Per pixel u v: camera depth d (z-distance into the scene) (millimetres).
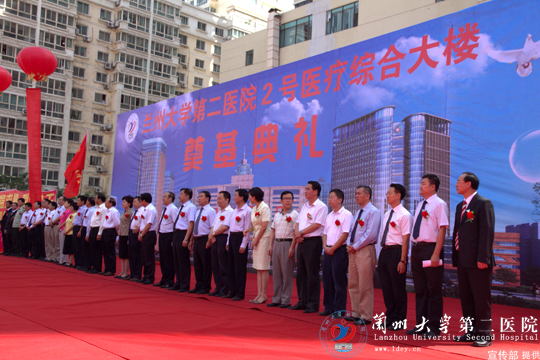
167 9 31688
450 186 6547
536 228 5668
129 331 3498
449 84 6734
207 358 2750
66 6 27375
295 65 9211
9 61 25500
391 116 7379
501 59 6215
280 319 4340
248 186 9828
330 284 4711
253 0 37594
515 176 5941
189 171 11578
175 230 6473
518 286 5750
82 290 5875
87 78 28438
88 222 8578
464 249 3520
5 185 23469
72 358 2672
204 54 34156
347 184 7949
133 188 13586
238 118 10375
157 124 12945
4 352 2754
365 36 17328
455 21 6762
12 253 11742
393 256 4086
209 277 6176
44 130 26375
